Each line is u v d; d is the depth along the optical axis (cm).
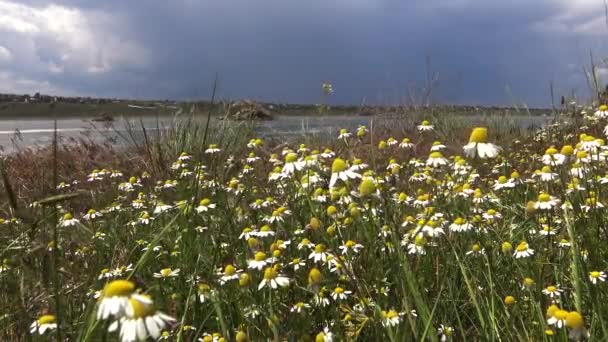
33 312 316
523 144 894
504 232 385
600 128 734
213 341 279
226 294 312
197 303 299
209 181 563
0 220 511
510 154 763
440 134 995
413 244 333
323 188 394
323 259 340
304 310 301
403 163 639
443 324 274
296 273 357
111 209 589
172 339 285
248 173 670
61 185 744
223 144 888
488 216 419
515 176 476
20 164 999
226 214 454
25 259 313
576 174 413
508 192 484
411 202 480
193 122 956
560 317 238
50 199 209
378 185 335
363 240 340
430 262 333
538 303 260
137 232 510
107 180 829
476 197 445
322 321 301
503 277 323
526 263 325
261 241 420
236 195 506
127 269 367
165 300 311
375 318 262
